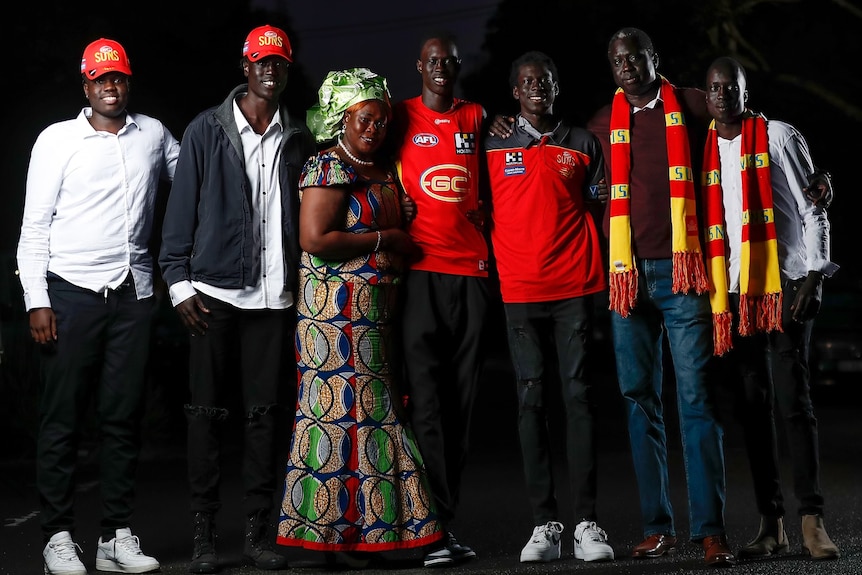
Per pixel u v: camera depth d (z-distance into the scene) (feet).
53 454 20.51
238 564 21.01
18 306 46.39
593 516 21.09
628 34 20.66
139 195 20.89
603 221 21.63
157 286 60.70
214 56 74.54
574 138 21.34
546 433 21.35
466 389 21.15
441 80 20.80
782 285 21.12
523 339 21.24
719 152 21.08
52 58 62.80
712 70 20.67
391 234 20.24
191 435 20.56
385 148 21.04
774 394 22.20
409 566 20.52
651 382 21.09
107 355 20.77
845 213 82.79
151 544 23.66
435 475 20.75
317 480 19.92
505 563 20.79
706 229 20.89
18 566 21.68
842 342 53.78
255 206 20.58
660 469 21.03
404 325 20.79
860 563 19.77
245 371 20.76
